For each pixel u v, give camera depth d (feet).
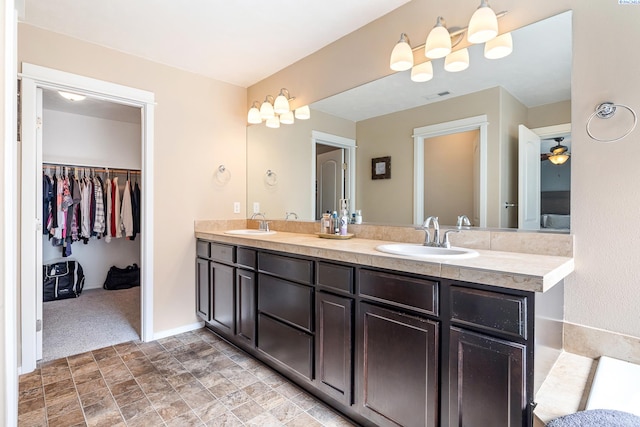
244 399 5.90
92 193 13.10
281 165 9.20
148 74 8.41
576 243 4.59
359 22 6.87
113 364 7.16
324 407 5.70
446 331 4.00
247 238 7.23
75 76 7.32
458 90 5.78
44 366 7.04
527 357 3.40
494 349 3.60
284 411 5.57
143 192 8.43
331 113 7.78
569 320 4.66
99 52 7.66
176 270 9.00
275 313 6.58
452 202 5.91
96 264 14.33
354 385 5.10
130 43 7.63
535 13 4.88
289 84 8.86
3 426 2.57
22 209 6.77
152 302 8.52
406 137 6.51
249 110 10.13
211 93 9.62
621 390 3.63
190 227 9.25
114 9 6.30
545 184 4.86
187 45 7.74
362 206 7.26
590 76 4.47
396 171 6.68
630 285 4.22
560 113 4.72
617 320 4.32
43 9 6.29
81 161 13.44
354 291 5.08
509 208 5.24
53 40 7.07
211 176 9.66
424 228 5.84
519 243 5.08
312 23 6.88
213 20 6.71
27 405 5.65
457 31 5.56
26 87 6.77
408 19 6.24
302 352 5.96
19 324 6.72
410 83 6.39
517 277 3.45
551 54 4.78
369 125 7.08
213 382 6.46
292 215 8.93
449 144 5.93
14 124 2.79
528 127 5.01
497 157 5.35
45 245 12.95
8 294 2.66
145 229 8.41
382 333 4.66
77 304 11.63
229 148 10.07
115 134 14.32
